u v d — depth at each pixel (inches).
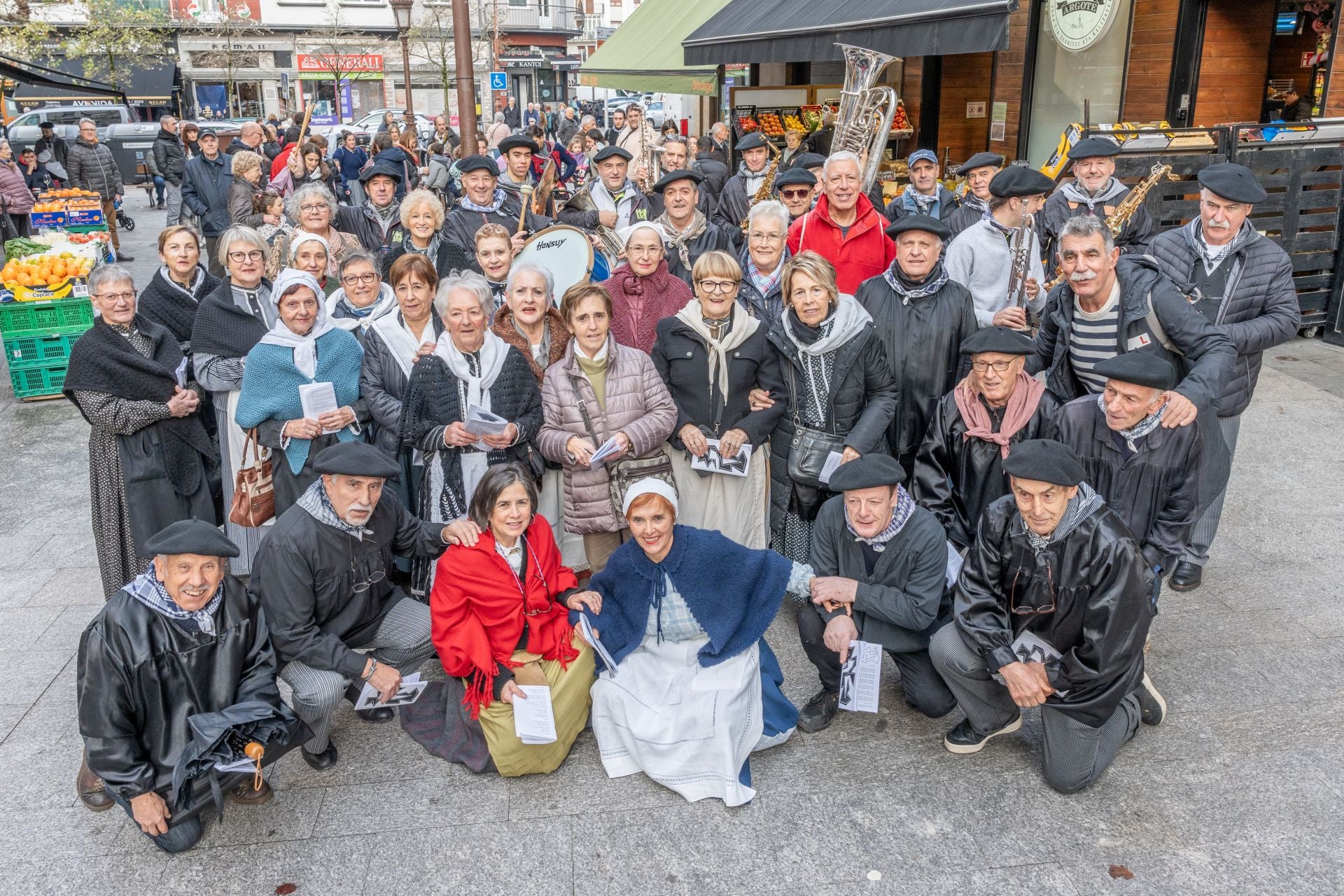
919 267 191.3
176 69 1353.3
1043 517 133.3
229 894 132.7
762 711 156.6
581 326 182.2
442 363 179.9
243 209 368.5
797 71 657.6
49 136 677.9
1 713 172.4
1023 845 137.8
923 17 309.1
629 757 155.6
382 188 300.2
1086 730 141.3
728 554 157.3
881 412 188.7
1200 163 315.6
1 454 296.2
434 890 132.8
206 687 138.2
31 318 338.6
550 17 1918.1
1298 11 378.3
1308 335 351.3
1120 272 172.1
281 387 186.5
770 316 205.2
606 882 133.4
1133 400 144.6
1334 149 324.2
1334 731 159.5
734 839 140.8
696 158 410.9
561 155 629.6
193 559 130.7
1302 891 128.0
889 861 135.6
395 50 1656.0
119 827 145.5
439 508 183.6
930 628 159.5
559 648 157.2
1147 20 374.0
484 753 158.1
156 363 188.1
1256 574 207.3
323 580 152.9
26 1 1227.9
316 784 154.6
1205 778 149.9
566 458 184.2
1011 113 441.7
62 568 225.1
